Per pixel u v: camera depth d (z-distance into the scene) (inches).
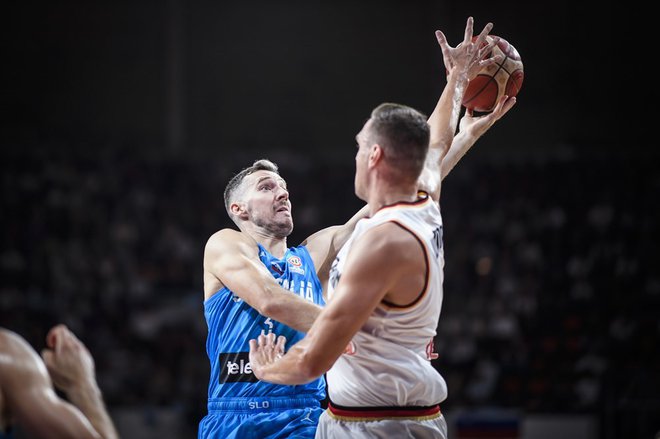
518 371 530.6
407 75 780.6
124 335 577.9
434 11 777.6
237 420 169.5
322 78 789.2
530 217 705.6
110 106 789.2
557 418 433.7
